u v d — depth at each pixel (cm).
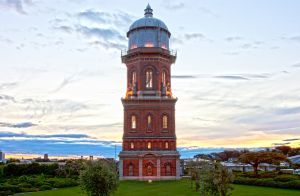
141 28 9562
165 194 5212
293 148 15962
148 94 9138
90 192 3731
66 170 9000
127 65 9594
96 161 3841
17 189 5903
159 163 8506
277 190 5756
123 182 7744
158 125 8819
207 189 3625
